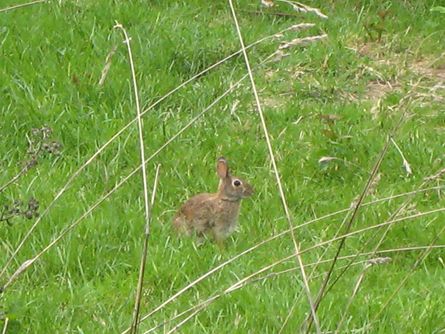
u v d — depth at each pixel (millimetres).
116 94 14305
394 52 17406
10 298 9703
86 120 13617
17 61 14789
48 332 9250
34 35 15461
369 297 10070
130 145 13164
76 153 13070
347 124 14703
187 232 11578
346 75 16297
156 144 13320
